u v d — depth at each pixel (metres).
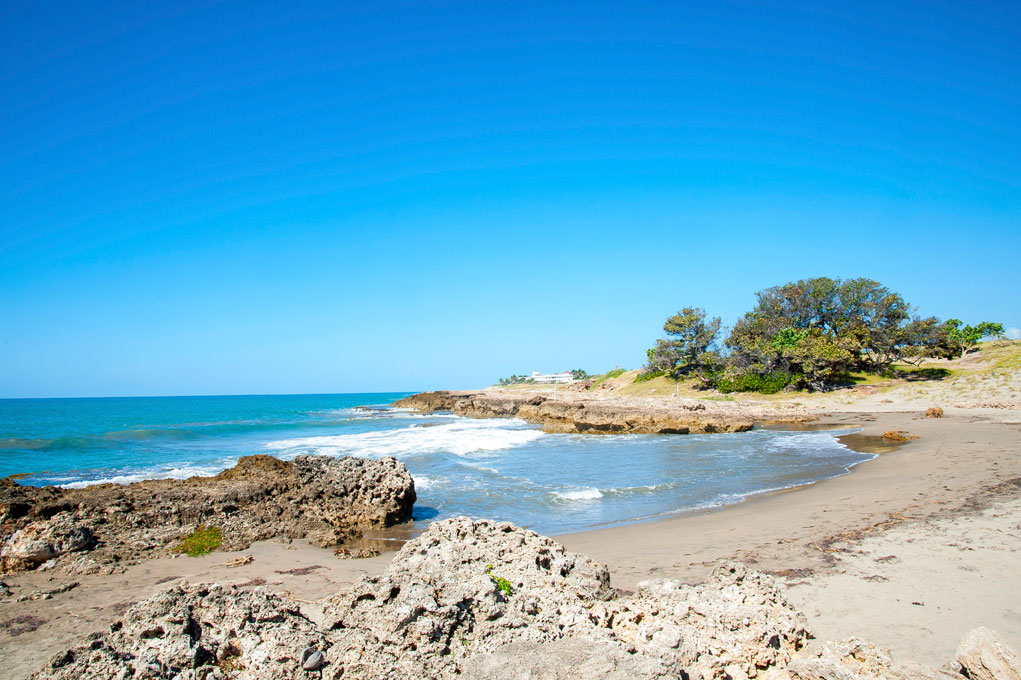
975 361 67.00
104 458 33.97
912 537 12.28
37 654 7.52
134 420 72.06
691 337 87.62
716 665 5.62
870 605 8.69
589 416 50.94
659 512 18.17
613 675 4.43
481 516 17.91
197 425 62.12
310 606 8.09
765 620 6.16
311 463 17.56
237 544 13.49
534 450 36.72
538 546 7.62
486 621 5.79
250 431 54.62
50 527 12.07
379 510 16.16
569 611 6.15
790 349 70.50
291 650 5.61
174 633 5.71
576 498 20.53
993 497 15.71
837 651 5.66
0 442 40.78
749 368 75.25
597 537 15.01
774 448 35.44
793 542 12.77
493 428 58.31
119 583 10.55
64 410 101.75
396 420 74.75
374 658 5.37
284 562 12.23
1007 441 28.69
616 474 26.17
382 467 17.06
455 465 29.19
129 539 13.00
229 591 6.38
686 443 40.06
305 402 178.25
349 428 59.09
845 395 63.34
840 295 75.94
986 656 5.27
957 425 39.09
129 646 5.70
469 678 4.65
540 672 4.57
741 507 18.27
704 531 14.88
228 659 5.81
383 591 6.04
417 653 5.37
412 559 7.35
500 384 198.38
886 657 5.47
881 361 71.50
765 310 84.69
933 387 58.84
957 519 13.55
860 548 11.77
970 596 8.88
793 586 9.66
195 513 14.41
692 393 80.31
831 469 26.02
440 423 67.88
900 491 17.86
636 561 12.14
